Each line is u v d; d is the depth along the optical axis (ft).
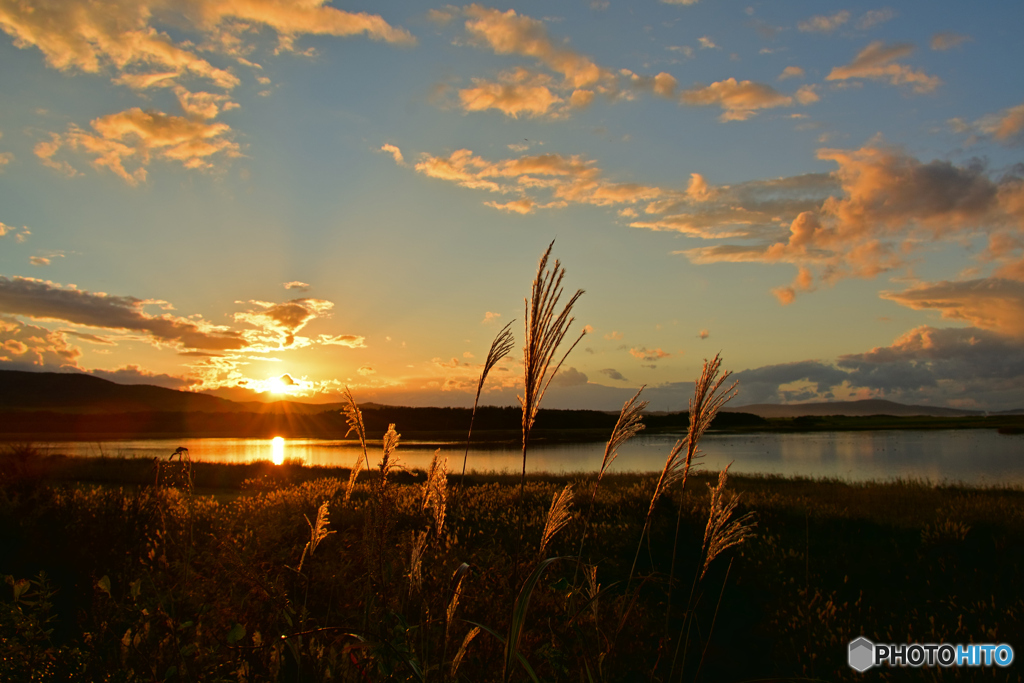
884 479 82.74
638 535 30.17
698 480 66.54
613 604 9.70
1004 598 21.22
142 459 79.15
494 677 7.90
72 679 8.10
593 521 33.60
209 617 9.76
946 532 29.73
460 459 128.26
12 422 367.04
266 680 8.23
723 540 8.07
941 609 20.92
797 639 17.95
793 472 97.30
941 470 98.78
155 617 9.09
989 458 122.62
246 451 178.81
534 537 19.79
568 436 261.65
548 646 7.79
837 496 49.14
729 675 15.33
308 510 30.55
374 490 8.84
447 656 7.92
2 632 8.37
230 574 10.52
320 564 12.23
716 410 7.77
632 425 8.05
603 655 7.50
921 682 14.98
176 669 7.70
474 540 18.43
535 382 6.06
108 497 23.04
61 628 11.60
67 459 73.05
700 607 20.68
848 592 23.12
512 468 105.19
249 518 22.62
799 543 30.27
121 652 8.35
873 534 32.73
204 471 76.07
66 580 15.56
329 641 8.93
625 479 68.80
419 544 8.06
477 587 10.16
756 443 194.90
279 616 9.66
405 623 7.23
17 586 8.94
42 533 20.01
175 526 13.07
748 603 21.45
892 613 20.33
